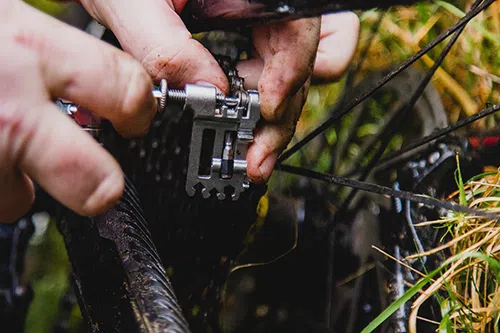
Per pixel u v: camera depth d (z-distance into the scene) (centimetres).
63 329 52
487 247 41
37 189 48
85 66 29
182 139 41
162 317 32
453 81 63
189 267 45
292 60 36
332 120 43
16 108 29
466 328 40
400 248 47
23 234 53
